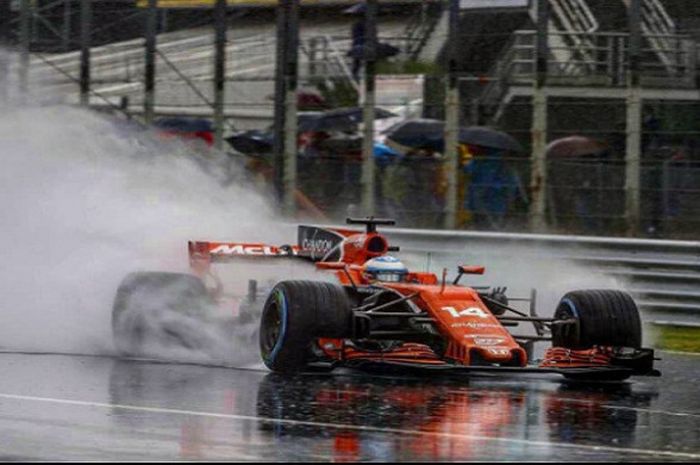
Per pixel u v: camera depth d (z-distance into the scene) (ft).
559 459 79.71
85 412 96.07
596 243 182.91
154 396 104.58
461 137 223.51
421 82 234.58
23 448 81.00
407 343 116.88
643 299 176.14
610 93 229.45
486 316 116.47
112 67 247.09
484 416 96.53
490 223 216.95
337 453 79.66
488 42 237.25
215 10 222.48
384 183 222.48
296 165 214.28
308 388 109.91
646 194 209.36
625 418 98.78
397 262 125.39
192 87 227.61
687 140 224.12
